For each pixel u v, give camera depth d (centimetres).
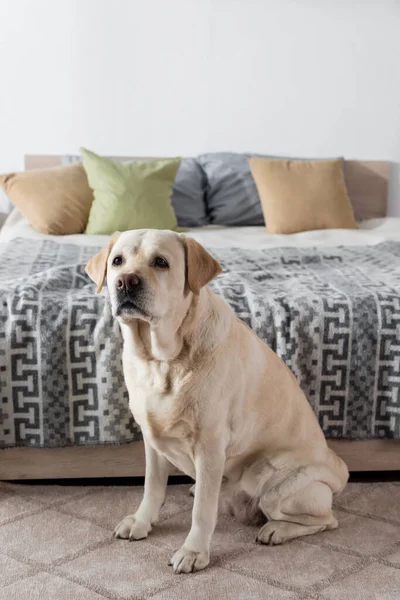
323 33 451
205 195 430
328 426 240
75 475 238
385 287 254
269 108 458
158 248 177
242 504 213
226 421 194
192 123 457
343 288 254
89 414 231
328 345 237
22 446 232
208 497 192
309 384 238
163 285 176
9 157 457
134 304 172
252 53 452
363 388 238
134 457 238
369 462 245
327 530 211
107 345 229
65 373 229
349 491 237
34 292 238
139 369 193
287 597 176
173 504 226
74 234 385
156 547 200
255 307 239
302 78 456
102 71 449
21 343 228
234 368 194
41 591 178
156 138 459
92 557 194
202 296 191
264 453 206
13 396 229
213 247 336
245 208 425
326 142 464
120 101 453
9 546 199
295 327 236
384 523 215
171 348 185
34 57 445
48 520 215
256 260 306
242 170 430
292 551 198
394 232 403
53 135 455
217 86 454
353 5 448
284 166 417
